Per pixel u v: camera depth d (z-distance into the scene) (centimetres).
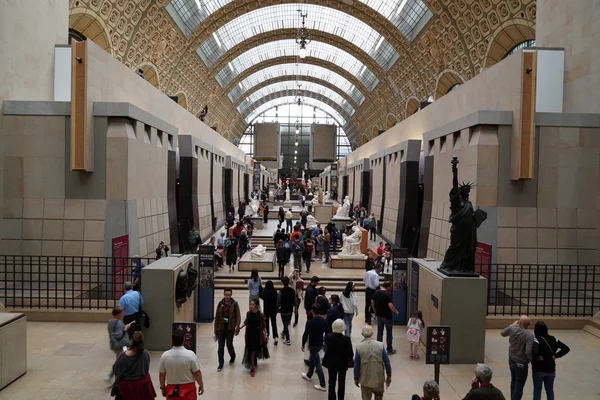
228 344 770
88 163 1141
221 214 2709
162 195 1504
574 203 1180
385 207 2339
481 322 794
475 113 1172
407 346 895
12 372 680
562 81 1380
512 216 1170
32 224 1165
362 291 1387
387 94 4362
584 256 1173
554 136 1180
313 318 699
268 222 2964
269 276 1463
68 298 1067
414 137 2112
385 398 662
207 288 1025
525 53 1121
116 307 694
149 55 2789
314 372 757
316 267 1661
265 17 3875
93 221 1162
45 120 1169
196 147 1989
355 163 3494
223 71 4559
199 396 661
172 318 830
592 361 809
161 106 1817
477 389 462
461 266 827
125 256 1134
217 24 3309
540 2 1523
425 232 1578
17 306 1014
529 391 687
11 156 1170
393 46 3400
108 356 790
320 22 3947
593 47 1256
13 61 1228
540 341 584
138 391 512
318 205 2869
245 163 4394
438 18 2641
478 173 1169
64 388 665
